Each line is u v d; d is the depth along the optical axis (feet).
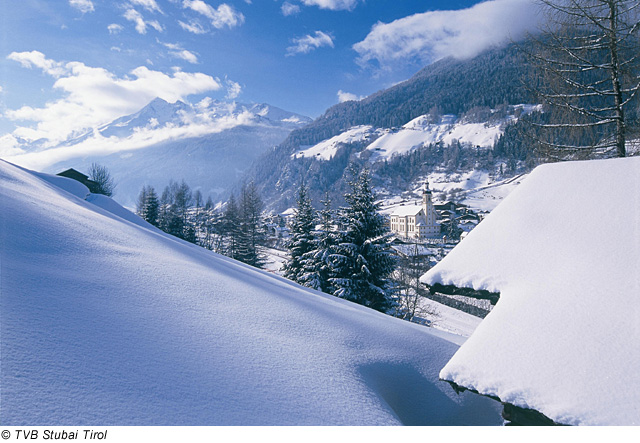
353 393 11.93
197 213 260.21
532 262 11.49
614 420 6.68
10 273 11.21
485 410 14.55
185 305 14.24
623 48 22.33
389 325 21.48
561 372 7.87
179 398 8.61
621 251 10.21
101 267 15.02
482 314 105.50
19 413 6.32
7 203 17.51
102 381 8.14
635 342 7.80
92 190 109.19
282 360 12.44
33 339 8.52
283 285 29.71
